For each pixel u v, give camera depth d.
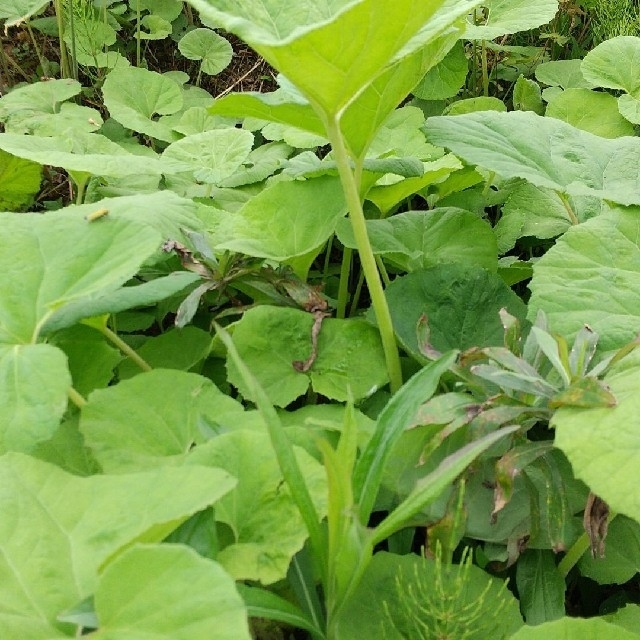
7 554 0.65
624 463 0.69
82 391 0.90
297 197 1.03
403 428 0.69
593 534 0.73
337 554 0.69
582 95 1.42
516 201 1.20
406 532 0.82
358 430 0.84
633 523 0.80
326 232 1.00
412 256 1.04
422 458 0.76
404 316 0.94
